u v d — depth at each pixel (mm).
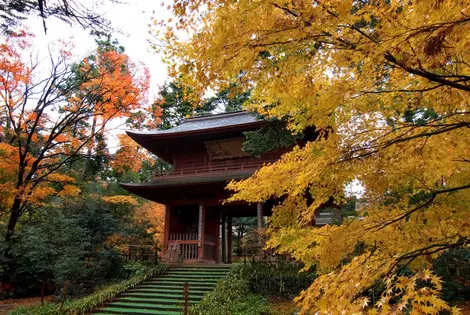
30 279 16172
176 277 13438
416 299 1938
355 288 2365
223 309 9750
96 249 17266
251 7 2389
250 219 30391
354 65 2926
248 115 19750
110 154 18797
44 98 16891
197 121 21078
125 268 15547
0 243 15102
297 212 3840
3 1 5348
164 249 17172
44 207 17203
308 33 2492
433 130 3146
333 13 2377
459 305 9000
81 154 18734
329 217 15000
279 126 10031
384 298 2076
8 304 13922
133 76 17609
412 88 3186
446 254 9898
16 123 15984
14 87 15148
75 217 17594
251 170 17062
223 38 2498
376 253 3154
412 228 3357
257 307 10031
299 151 3730
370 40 2498
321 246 3479
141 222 22047
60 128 18250
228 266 14227
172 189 17000
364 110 3281
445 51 2416
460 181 3365
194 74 2848
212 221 19234
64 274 14648
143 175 31781
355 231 3270
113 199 19984
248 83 3021
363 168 2883
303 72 3021
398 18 2373
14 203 15969
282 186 3596
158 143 19516
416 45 2393
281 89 3102
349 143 2965
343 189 3473
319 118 3209
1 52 13945
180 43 2857
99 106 17422
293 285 11719
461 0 2100
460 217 3279
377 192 3191
